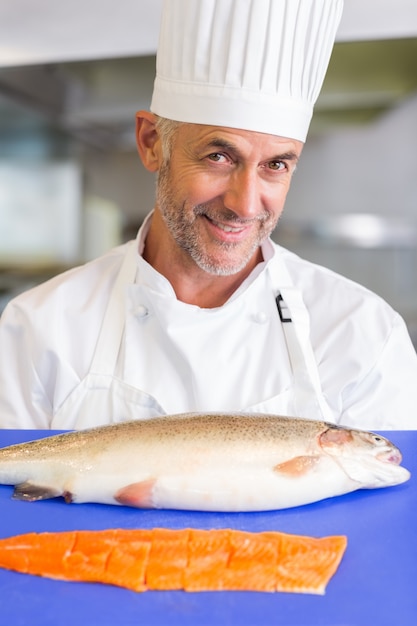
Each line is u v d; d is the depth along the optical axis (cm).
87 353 141
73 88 279
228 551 90
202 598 84
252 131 119
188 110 123
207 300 143
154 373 136
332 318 145
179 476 103
